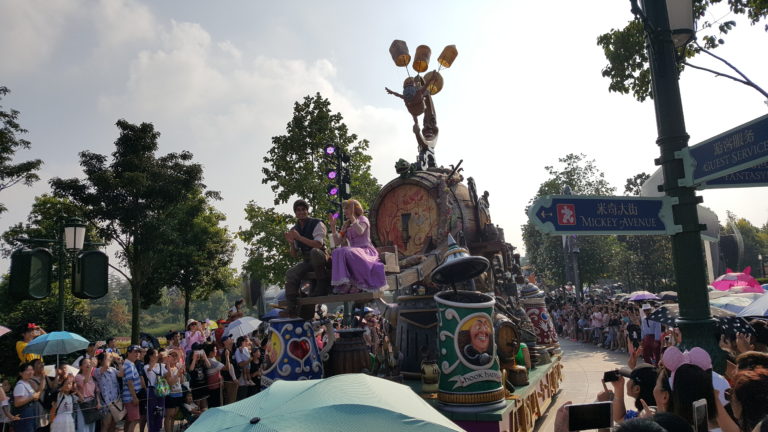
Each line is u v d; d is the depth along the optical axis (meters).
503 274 8.99
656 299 19.75
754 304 6.77
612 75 12.84
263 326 15.00
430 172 8.62
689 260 3.93
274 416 2.53
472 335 5.75
